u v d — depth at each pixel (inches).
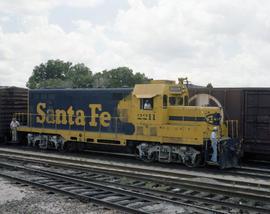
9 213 278.7
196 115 489.4
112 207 287.0
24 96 792.3
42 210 284.4
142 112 530.0
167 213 277.7
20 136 727.1
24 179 378.0
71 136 624.1
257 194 336.8
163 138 508.1
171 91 522.9
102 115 590.9
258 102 535.2
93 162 508.4
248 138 543.8
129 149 573.3
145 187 361.4
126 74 3011.8
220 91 585.9
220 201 299.7
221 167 465.1
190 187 353.7
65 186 362.0
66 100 642.8
